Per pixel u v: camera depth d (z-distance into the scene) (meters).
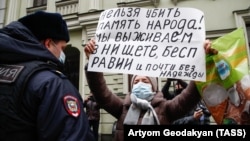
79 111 1.04
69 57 9.38
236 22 7.28
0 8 11.00
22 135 0.97
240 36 1.90
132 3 8.34
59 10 9.70
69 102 1.02
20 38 1.13
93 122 6.09
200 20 1.98
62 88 1.05
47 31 1.24
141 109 2.14
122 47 2.05
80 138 0.97
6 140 0.96
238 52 1.86
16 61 1.10
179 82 3.26
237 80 1.78
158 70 1.93
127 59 2.01
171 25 2.03
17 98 1.00
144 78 2.28
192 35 1.95
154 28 2.05
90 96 6.24
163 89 3.42
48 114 0.97
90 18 8.51
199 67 1.86
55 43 1.28
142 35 2.05
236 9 7.48
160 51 1.97
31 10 10.59
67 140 0.94
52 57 1.19
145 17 2.09
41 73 1.07
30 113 1.00
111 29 2.11
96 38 2.14
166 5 8.06
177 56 1.93
